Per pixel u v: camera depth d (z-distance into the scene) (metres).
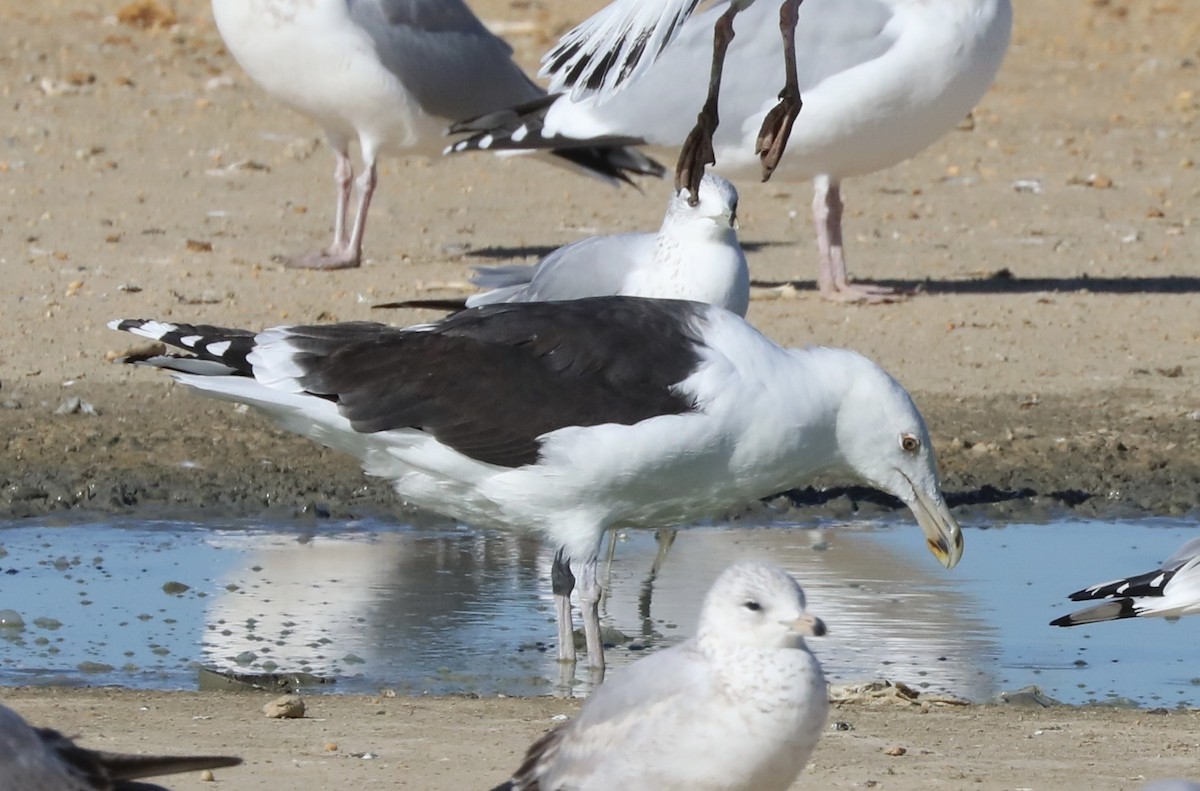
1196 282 19.98
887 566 12.89
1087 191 24.05
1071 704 10.21
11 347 17.00
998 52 18.41
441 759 8.69
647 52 11.98
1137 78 31.25
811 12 18.08
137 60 29.73
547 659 10.96
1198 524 14.04
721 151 18.33
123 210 21.91
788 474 10.87
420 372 10.69
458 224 21.98
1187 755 8.98
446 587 12.38
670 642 11.33
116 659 10.74
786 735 7.16
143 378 16.58
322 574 12.60
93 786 6.45
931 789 8.35
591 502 10.69
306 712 9.57
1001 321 18.38
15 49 29.89
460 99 19.88
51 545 13.09
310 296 18.61
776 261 20.58
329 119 19.84
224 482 14.50
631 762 7.25
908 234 21.92
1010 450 15.36
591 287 13.59
